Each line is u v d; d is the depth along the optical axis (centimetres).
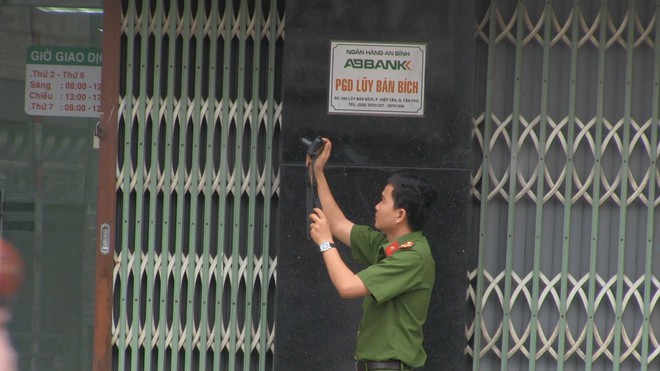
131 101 1060
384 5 1018
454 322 1012
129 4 1059
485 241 1049
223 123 1057
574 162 1048
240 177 1056
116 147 1059
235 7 1057
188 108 1060
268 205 1055
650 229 1043
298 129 1019
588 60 1048
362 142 1017
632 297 1051
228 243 1062
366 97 1019
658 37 1039
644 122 1045
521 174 1048
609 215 1051
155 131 1059
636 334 1050
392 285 861
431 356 1012
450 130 1015
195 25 1059
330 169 1016
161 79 1060
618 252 1045
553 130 1048
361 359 888
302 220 1017
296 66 1020
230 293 1060
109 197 1062
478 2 1045
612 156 1048
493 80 1048
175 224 1062
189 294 1059
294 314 1017
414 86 1018
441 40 1016
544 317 1053
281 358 1017
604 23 1042
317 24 1019
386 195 892
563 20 1046
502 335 1049
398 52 1019
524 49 1048
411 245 879
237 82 1058
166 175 1059
